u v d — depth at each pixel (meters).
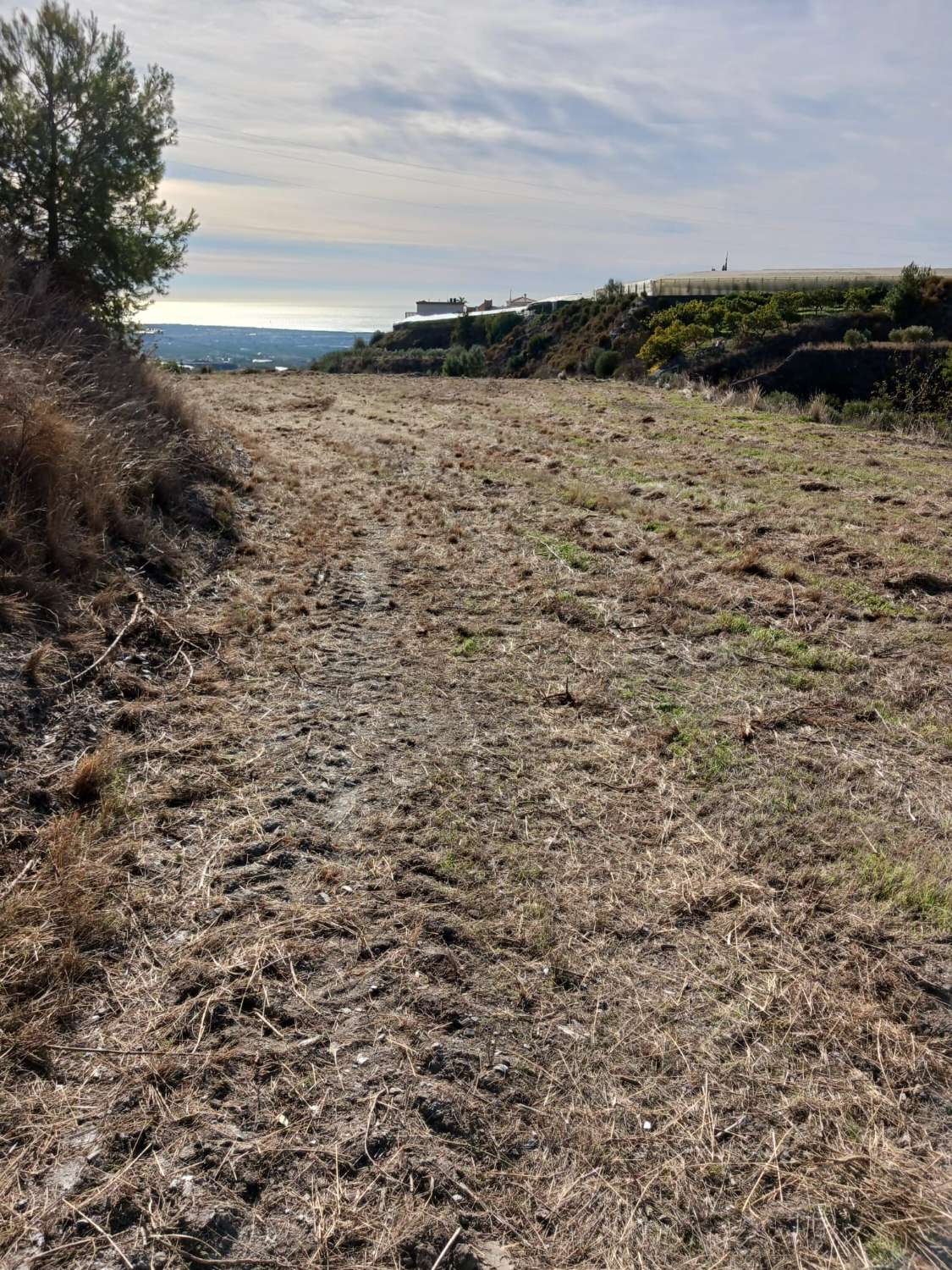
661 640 4.97
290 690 4.17
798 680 4.44
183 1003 2.30
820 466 10.18
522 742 3.78
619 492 8.75
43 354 6.24
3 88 8.80
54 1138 1.91
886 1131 2.03
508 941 2.60
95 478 5.14
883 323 37.62
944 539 7.03
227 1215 1.77
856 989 2.45
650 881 2.89
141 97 9.75
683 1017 2.35
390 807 3.25
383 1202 1.82
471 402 16.45
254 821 3.10
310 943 2.54
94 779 3.13
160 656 4.25
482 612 5.37
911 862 2.99
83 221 9.41
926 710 4.14
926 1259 1.76
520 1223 1.81
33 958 2.35
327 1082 2.09
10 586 4.01
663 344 37.47
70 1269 1.65
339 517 7.34
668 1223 1.83
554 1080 2.14
